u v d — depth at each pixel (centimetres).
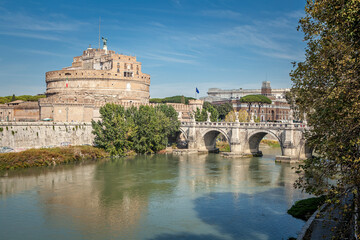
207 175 7225
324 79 2667
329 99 2477
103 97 13800
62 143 9831
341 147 2338
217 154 10781
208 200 5322
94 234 3975
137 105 13375
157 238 3866
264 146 13675
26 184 6269
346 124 2372
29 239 3828
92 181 6594
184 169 7950
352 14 2330
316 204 4803
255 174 7306
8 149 8344
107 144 9931
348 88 2391
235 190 5928
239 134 10200
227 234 3956
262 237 3856
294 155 8812
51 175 7088
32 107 11781
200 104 15412
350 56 2458
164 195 5619
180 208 4928
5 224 4266
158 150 11106
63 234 3972
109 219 4475
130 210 4841
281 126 9069
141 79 15500
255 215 4594
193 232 4034
